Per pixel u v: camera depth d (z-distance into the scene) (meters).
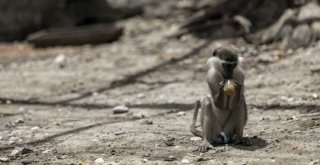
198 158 18.39
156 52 42.41
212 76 18.88
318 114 23.67
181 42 44.31
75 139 22.19
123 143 21.09
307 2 40.34
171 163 18.14
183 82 33.88
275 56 36.56
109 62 40.78
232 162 17.88
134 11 53.03
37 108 29.97
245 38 41.81
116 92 33.06
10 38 54.44
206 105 19.53
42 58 44.75
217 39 43.31
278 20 41.81
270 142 19.94
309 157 18.03
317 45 36.91
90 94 33.03
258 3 44.31
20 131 24.16
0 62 44.56
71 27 54.53
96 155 19.72
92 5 54.47
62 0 54.12
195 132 20.92
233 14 44.88
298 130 21.31
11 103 31.64
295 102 26.31
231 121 19.78
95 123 25.11
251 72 33.69
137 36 48.72
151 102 29.48
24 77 38.53
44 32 50.34
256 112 25.16
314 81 29.84
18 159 19.91
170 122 24.53
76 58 43.25
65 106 30.19
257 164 17.56
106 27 49.69
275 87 30.00
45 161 19.36
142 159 18.83
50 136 23.00
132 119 25.69
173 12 51.19
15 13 54.09
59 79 37.22
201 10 49.19
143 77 36.16
